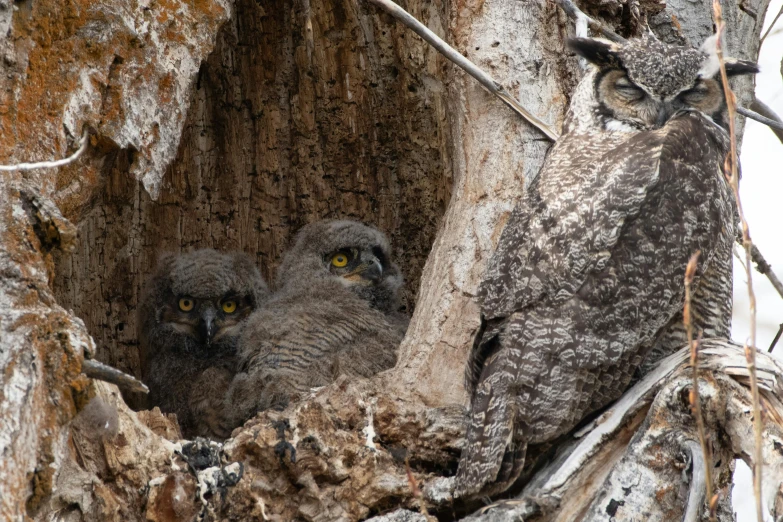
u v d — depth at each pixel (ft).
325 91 45.44
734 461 29.01
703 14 40.24
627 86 29.94
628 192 26.96
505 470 25.41
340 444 28.43
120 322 44.52
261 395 35.09
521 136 33.30
